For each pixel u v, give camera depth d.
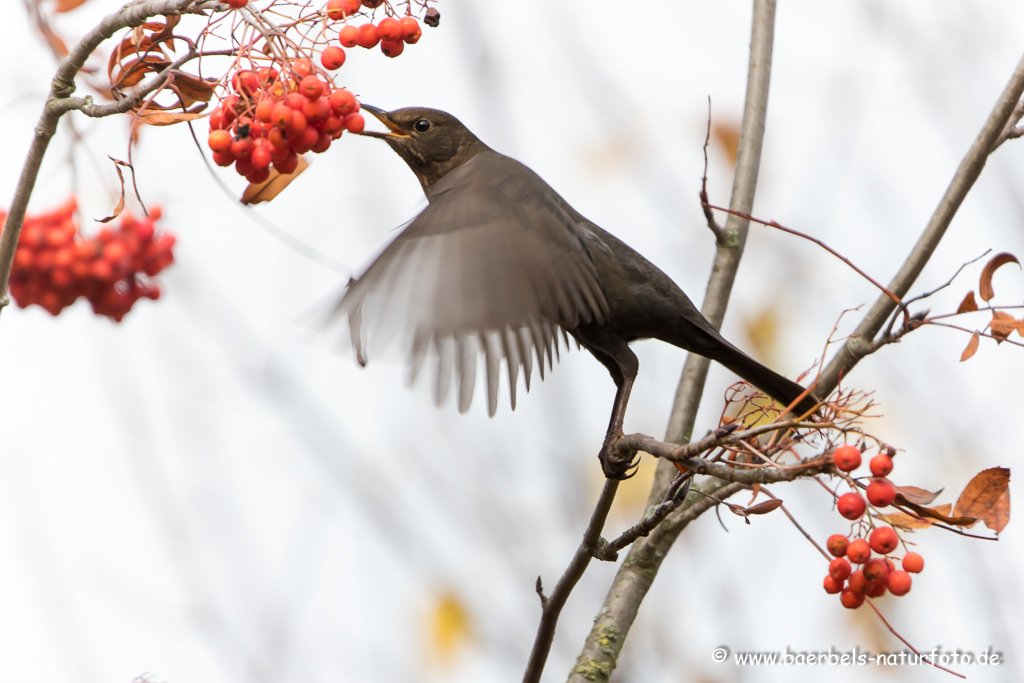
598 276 7.30
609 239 7.57
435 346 5.48
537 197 6.82
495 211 6.48
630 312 7.51
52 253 8.03
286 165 5.44
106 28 5.25
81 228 8.12
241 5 5.27
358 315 5.20
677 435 8.22
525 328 6.16
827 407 5.03
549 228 6.73
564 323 6.94
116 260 8.12
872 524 5.25
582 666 7.26
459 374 5.55
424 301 5.60
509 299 5.98
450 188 6.64
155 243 8.28
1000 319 5.64
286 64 5.30
